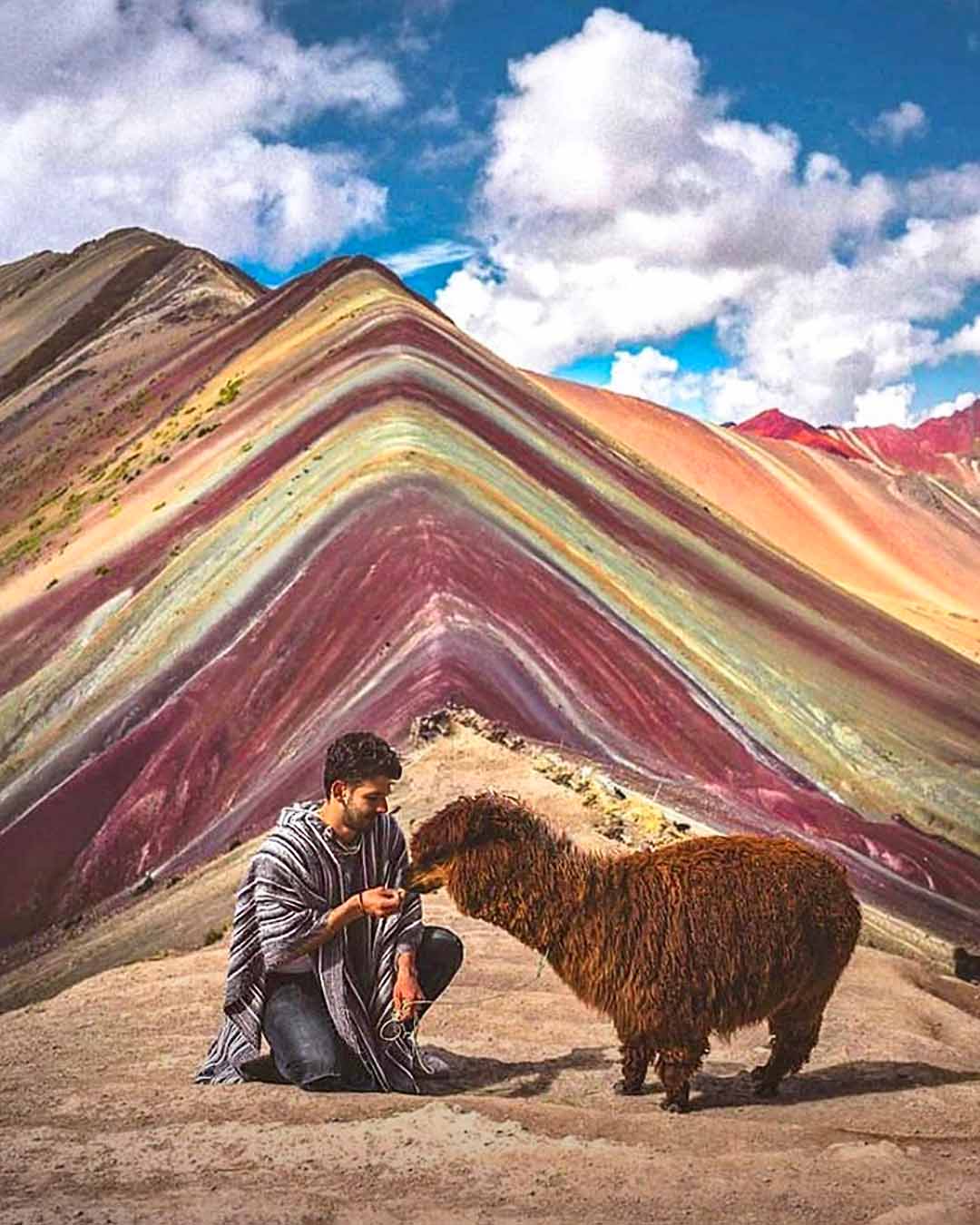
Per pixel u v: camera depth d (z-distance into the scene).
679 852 6.32
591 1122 5.21
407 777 17.73
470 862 6.05
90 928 25.45
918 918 25.83
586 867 6.12
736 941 6.05
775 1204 4.29
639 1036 6.18
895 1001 10.41
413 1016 6.17
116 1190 4.55
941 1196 4.34
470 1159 4.77
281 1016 5.99
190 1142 5.06
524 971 9.02
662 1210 4.27
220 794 28.86
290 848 6.00
